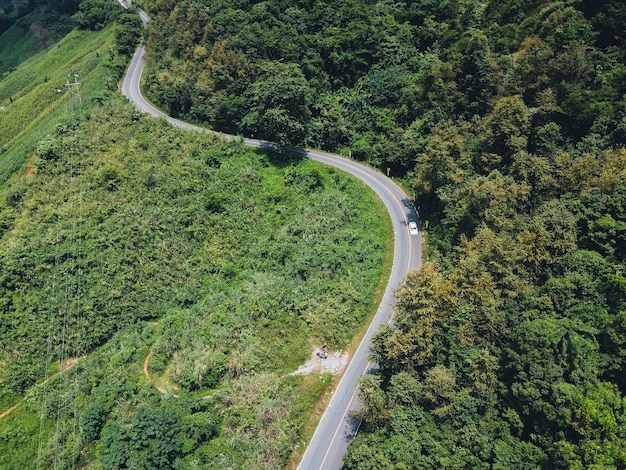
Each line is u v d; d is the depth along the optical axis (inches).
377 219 2979.8
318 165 3457.2
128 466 1818.4
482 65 3248.0
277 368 2207.2
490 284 2022.6
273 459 1862.7
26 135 3971.5
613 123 2561.5
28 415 2247.8
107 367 2333.9
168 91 4057.6
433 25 4097.0
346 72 3922.2
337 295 2486.5
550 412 1619.1
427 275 2060.8
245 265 2881.4
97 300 2669.8
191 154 3518.7
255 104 3661.4
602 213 2181.3
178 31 4534.9
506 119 2696.9
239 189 3299.7
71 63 5270.7
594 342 1780.3
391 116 3612.2
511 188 2400.3
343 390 2155.5
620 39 2942.9
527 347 1779.0
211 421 1950.1
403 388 1891.0
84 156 3324.3
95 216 2977.4
